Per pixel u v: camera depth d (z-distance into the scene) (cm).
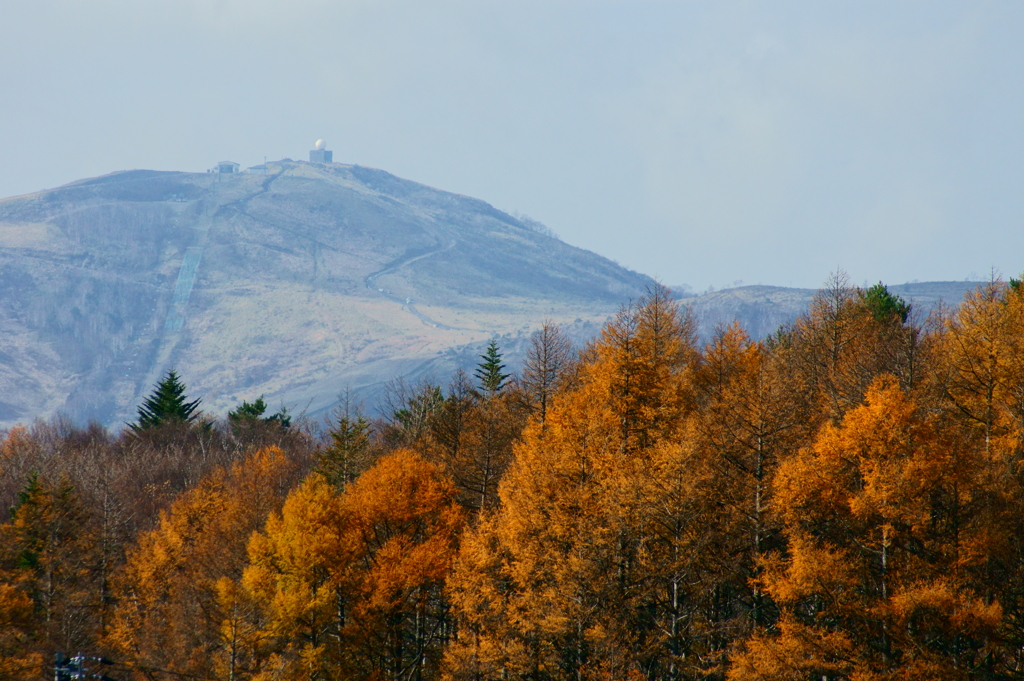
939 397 11238
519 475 11906
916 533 9719
